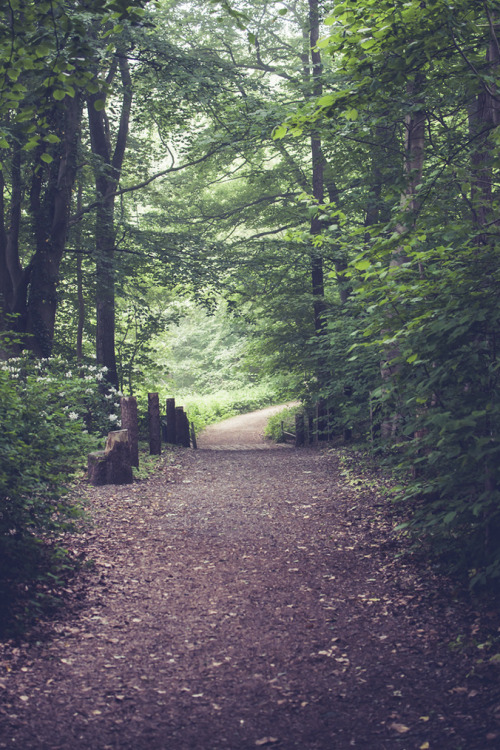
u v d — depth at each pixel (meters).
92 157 14.78
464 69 6.15
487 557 5.15
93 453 10.81
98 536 7.54
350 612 5.23
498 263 5.18
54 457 6.47
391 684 4.02
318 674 4.21
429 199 6.21
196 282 17.08
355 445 14.11
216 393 39.81
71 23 5.46
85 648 4.59
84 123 18.67
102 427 13.97
